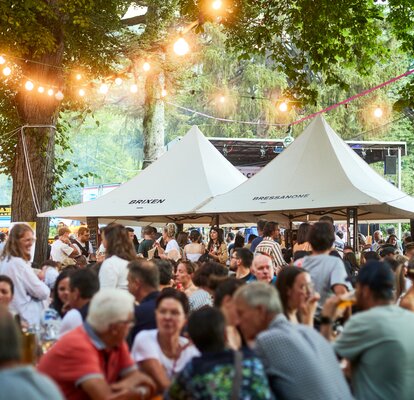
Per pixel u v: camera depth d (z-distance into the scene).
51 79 20.44
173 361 5.89
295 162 14.32
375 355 5.36
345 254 11.80
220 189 15.45
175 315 5.86
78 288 6.68
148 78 27.75
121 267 8.58
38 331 7.02
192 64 41.38
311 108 42.06
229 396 4.37
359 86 41.91
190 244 14.77
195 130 16.83
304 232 10.84
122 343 5.54
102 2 21.05
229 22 20.89
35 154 20.45
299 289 6.34
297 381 4.81
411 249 12.17
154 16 24.83
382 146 30.12
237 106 42.91
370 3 20.81
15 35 19.36
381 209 14.45
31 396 3.56
